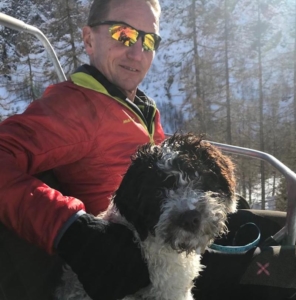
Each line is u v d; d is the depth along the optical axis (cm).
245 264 65
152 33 74
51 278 56
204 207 54
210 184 57
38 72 432
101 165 65
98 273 45
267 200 418
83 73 66
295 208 70
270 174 421
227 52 682
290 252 65
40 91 418
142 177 55
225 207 60
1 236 48
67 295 54
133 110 69
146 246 54
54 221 46
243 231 77
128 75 73
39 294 53
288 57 693
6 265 48
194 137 62
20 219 47
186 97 680
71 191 67
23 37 448
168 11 798
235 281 65
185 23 764
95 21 72
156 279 55
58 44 511
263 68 683
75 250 45
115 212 57
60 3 522
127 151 66
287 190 73
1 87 427
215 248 68
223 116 634
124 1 72
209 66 673
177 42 754
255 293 65
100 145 64
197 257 61
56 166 61
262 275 64
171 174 55
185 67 704
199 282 66
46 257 56
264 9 740
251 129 625
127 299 54
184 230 52
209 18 699
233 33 696
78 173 65
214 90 656
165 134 90
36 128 56
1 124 56
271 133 622
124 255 48
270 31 720
